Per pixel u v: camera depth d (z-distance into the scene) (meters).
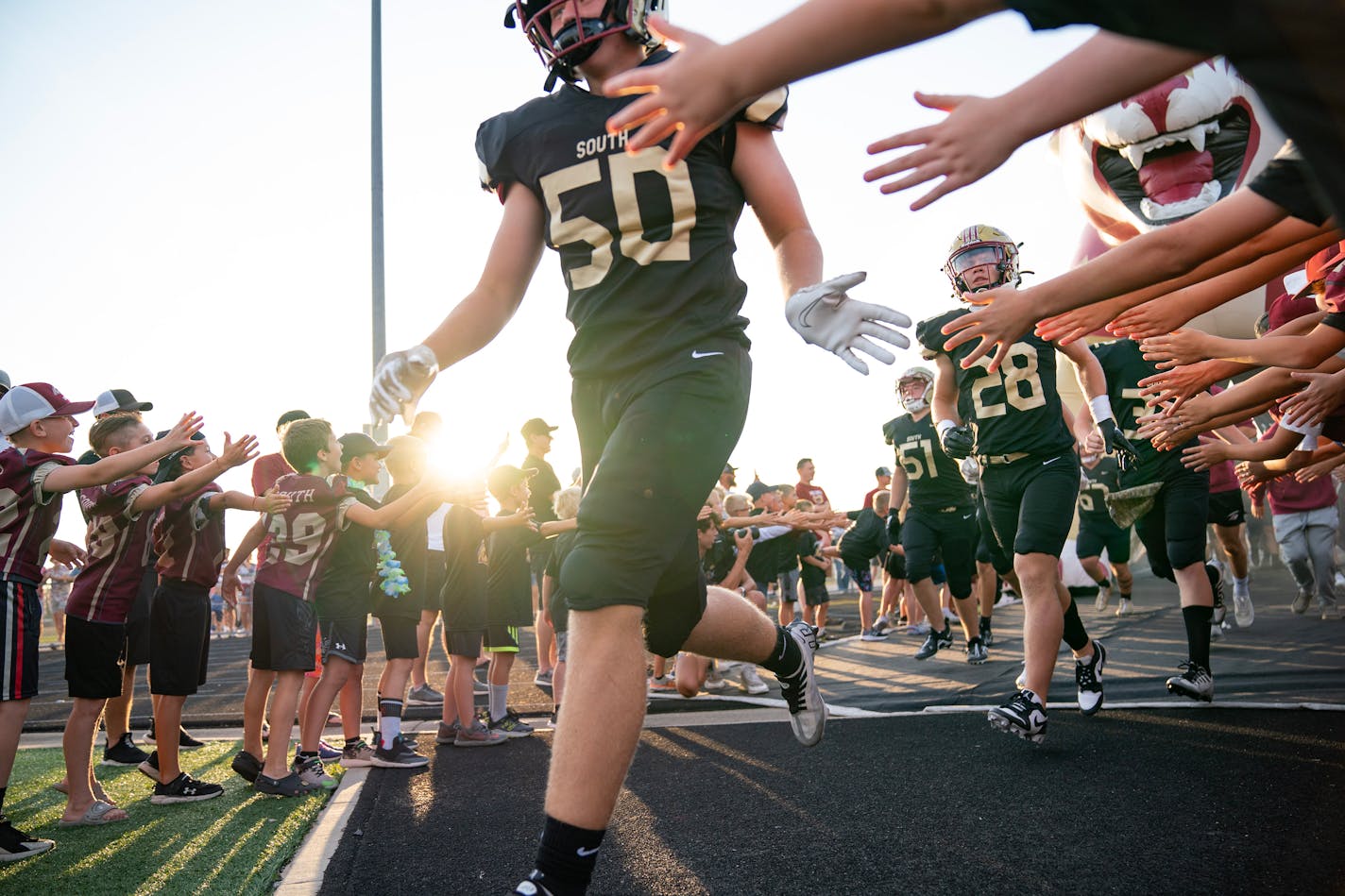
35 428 3.67
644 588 1.81
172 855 3.12
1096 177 7.93
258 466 5.80
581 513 1.86
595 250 2.15
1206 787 3.07
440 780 4.16
